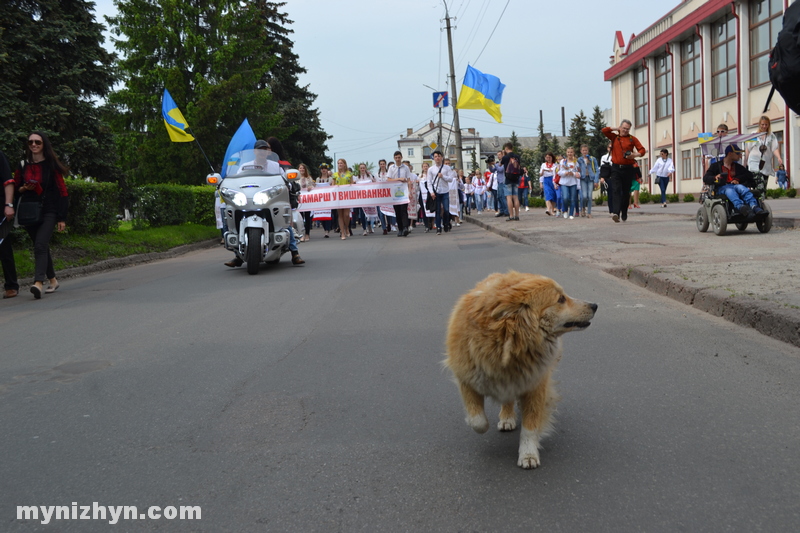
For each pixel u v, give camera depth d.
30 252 12.28
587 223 16.67
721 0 32.94
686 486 2.92
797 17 5.68
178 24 38.38
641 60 42.97
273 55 46.06
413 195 18.41
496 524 2.67
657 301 6.93
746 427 3.55
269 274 10.73
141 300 8.52
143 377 4.93
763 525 2.58
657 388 4.25
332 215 21.06
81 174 18.73
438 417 3.91
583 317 3.20
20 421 4.06
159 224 19.56
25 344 6.16
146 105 38.34
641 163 45.06
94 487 3.13
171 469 3.30
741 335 5.41
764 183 11.65
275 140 14.27
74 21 18.72
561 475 3.10
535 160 84.06
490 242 14.41
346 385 4.56
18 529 2.77
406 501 2.89
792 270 7.31
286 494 3.00
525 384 3.15
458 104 22.70
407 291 8.32
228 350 5.67
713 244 10.27
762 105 31.39
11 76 16.80
